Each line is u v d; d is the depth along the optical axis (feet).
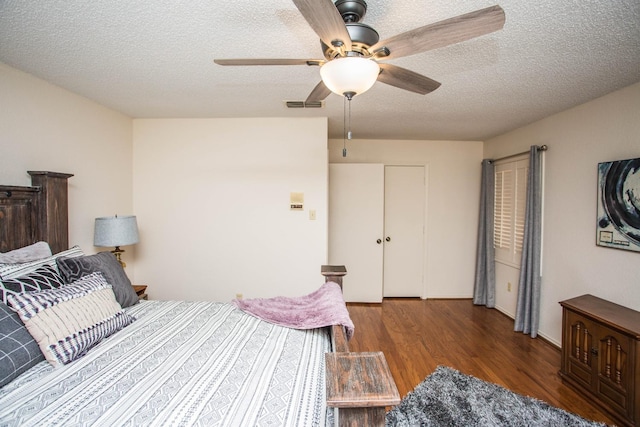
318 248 10.59
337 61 3.86
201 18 4.68
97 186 8.89
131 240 8.48
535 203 10.00
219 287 10.71
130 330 5.49
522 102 8.45
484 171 13.33
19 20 4.75
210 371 4.13
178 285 10.73
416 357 8.72
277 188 10.52
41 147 7.09
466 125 11.13
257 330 5.57
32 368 4.13
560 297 9.27
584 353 6.99
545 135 9.99
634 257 7.08
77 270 5.95
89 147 8.56
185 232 10.64
